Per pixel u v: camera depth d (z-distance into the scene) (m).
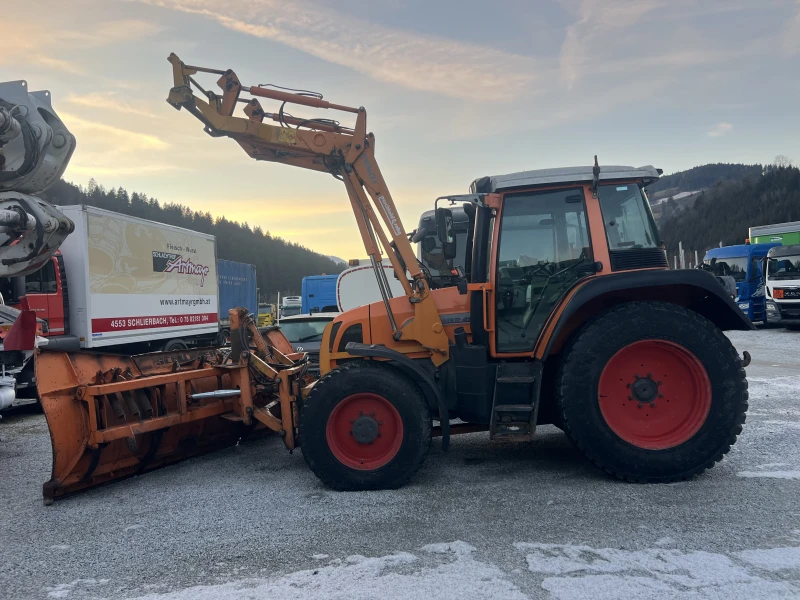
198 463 5.16
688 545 3.04
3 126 4.60
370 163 4.71
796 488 3.88
